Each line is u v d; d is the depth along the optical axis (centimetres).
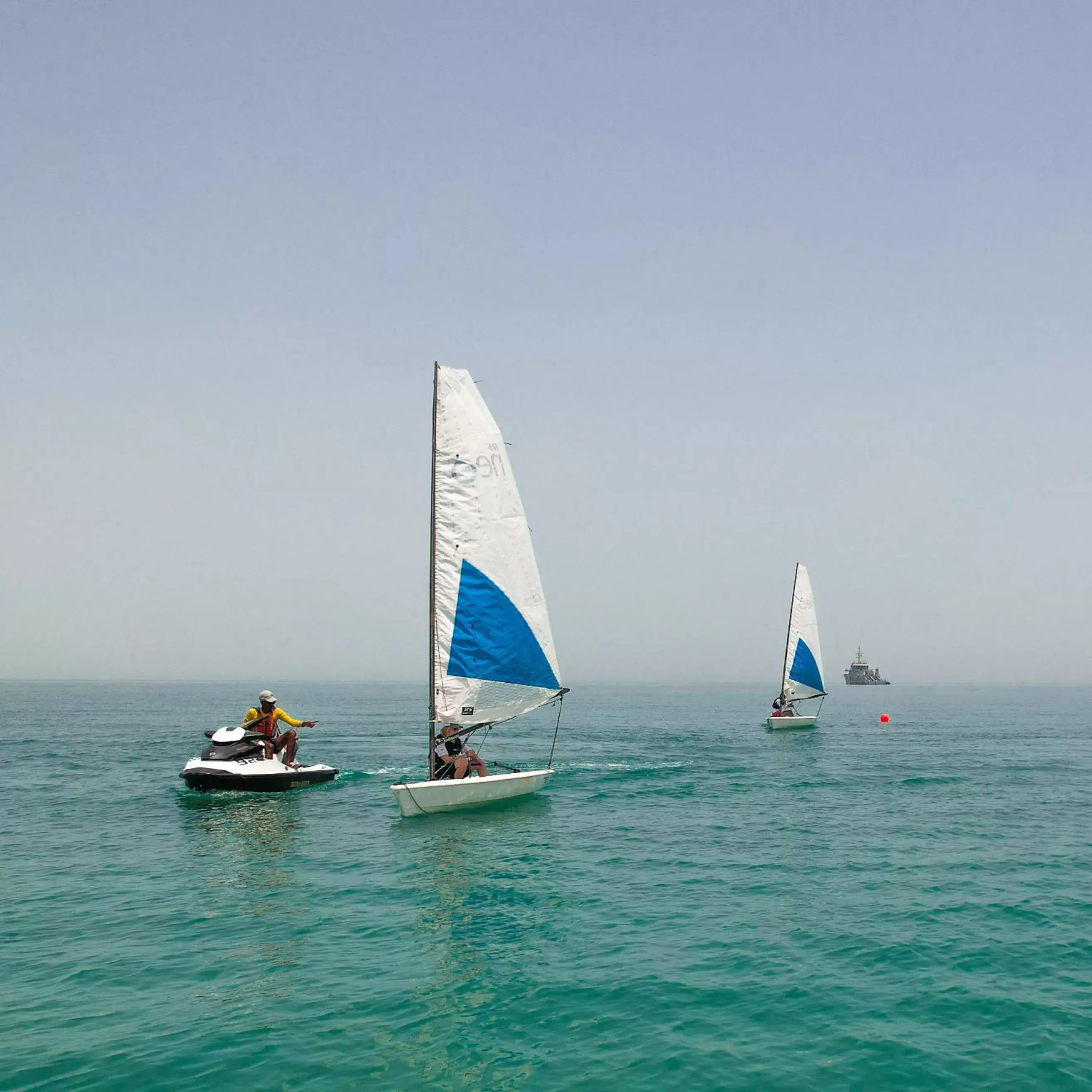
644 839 2131
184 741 4841
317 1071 927
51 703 11500
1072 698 18725
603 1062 953
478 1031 1028
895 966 1252
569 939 1365
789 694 6109
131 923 1436
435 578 2391
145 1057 956
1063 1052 980
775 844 2084
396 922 1448
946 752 4594
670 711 9919
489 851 1986
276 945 1328
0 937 1362
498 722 2497
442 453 2402
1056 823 2392
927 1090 891
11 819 2375
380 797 2744
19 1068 930
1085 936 1388
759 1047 992
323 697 15912
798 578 6094
